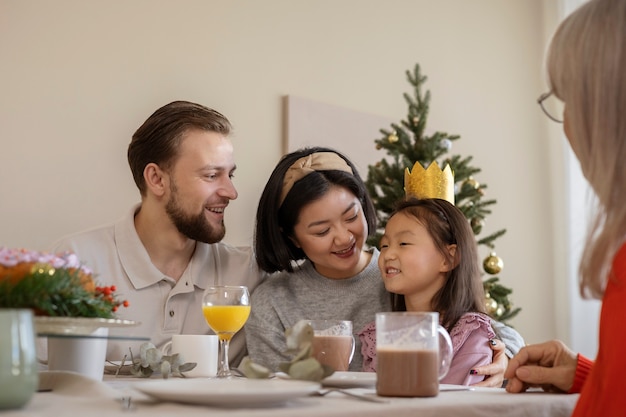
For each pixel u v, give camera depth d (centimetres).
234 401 80
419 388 94
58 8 293
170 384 89
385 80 399
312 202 175
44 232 283
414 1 419
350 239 176
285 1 363
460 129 430
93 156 297
